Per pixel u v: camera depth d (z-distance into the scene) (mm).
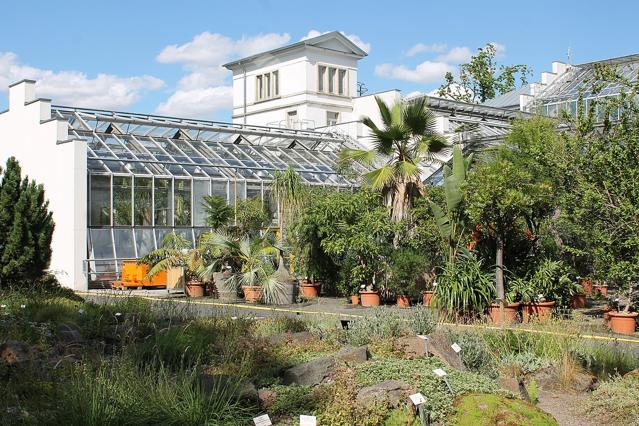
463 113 36125
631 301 13656
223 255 20219
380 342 8727
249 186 27000
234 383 6461
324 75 40781
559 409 7734
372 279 18797
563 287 15367
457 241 15430
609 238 13000
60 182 23688
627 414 7199
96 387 6074
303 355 8625
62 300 13797
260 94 42844
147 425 5730
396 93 35156
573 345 9531
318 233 19922
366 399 6305
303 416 5633
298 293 19641
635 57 38688
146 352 8242
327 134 34531
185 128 29266
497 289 14281
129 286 22328
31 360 7758
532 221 15328
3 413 5973
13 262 15852
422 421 5871
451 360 8180
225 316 11320
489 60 52656
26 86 26203
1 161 27734
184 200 25391
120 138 26891
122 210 23922
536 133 21406
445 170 16078
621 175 12672
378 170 19688
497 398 6340
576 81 39156
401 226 18688
